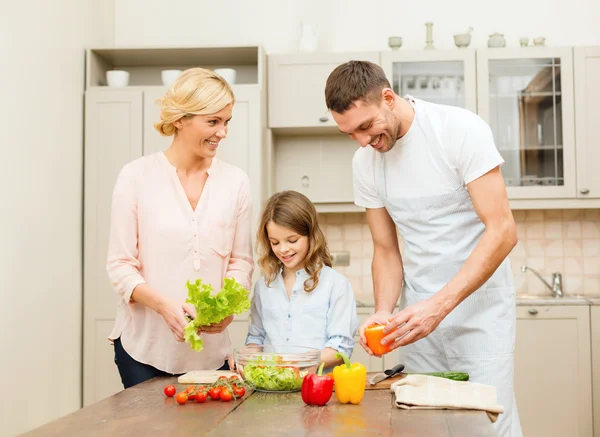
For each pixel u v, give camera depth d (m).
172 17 4.22
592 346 3.67
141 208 2.05
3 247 2.90
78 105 3.72
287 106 3.91
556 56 3.85
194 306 1.81
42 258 3.26
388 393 1.69
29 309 3.12
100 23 4.05
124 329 2.09
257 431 1.35
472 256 1.84
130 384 2.09
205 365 2.07
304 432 1.33
